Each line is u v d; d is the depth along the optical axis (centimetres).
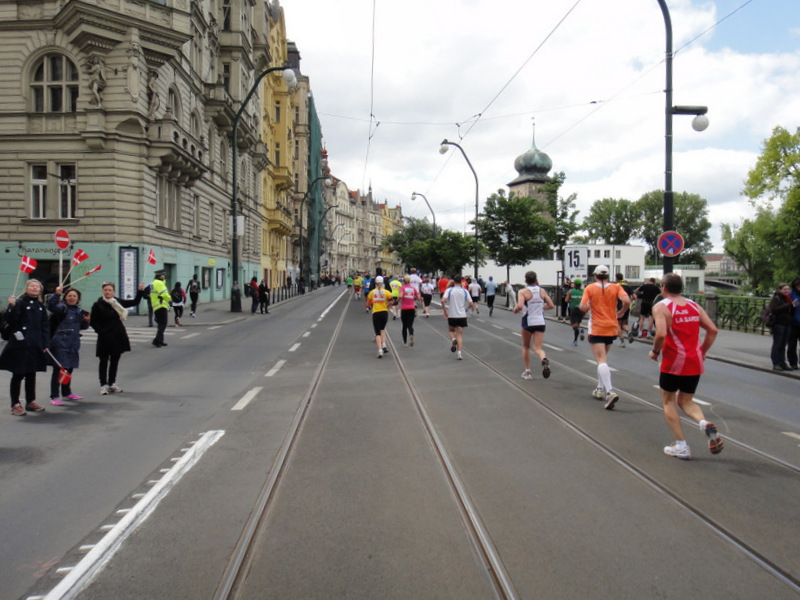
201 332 2006
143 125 2570
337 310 3234
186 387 1004
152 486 523
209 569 371
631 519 448
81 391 978
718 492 507
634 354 1509
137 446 650
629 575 362
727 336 1964
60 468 574
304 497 493
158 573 366
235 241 2920
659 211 9438
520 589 345
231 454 615
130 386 1015
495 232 4184
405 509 466
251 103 4591
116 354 952
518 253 4159
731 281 10506
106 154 2520
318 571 368
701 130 1565
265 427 727
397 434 693
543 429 720
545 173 8106
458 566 374
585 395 940
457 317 1339
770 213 5159
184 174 3031
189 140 3075
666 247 1585
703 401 921
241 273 4638
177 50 2667
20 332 795
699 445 657
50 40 2530
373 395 926
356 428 721
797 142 4800
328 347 1562
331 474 551
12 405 800
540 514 456
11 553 396
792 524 442
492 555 387
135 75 2522
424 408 833
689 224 9412
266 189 5794
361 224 15925
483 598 336
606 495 498
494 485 521
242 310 3083
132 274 2561
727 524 440
